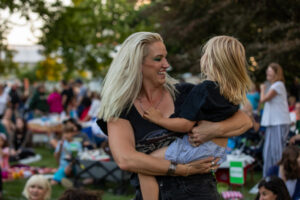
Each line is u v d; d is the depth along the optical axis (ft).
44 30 26.96
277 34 27.40
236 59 6.52
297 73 28.40
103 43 39.37
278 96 18.35
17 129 32.09
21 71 92.53
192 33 34.22
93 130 24.90
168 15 36.86
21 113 45.42
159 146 6.37
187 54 35.63
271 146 18.61
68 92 43.86
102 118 6.52
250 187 20.04
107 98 6.37
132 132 6.35
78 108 41.47
